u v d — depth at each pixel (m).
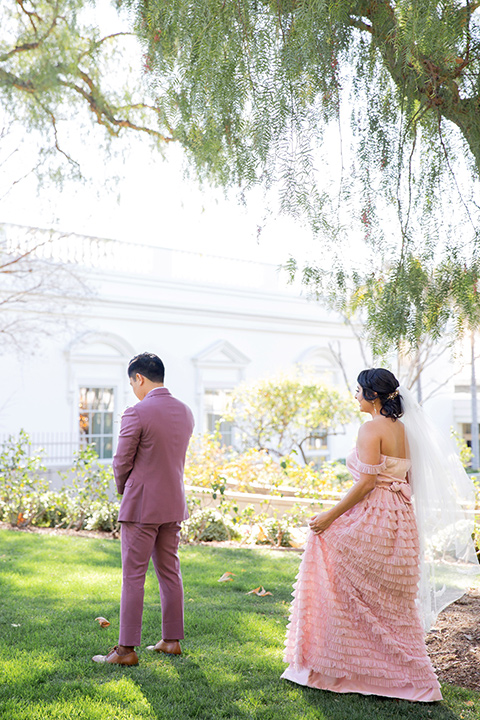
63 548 6.93
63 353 14.85
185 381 17.22
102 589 5.29
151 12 3.91
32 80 6.46
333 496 8.68
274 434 14.71
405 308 3.69
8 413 14.05
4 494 8.88
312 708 3.11
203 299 17.62
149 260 16.70
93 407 15.63
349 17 3.78
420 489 3.47
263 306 18.94
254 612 4.69
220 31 3.61
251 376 18.64
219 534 8.07
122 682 3.34
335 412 14.06
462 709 3.13
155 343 16.67
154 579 5.68
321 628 3.35
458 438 9.09
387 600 3.31
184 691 3.28
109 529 8.39
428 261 3.81
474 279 3.68
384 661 3.27
